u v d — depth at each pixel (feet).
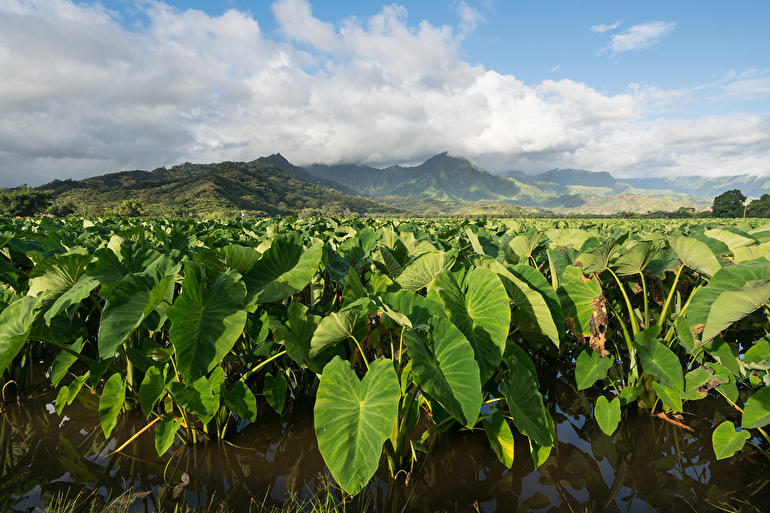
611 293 13.80
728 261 9.24
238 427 9.29
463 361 6.43
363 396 6.17
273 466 7.98
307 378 9.87
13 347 6.63
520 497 7.16
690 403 10.19
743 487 7.30
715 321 6.61
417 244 13.87
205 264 9.18
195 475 7.68
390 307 7.40
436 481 7.54
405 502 7.01
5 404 10.25
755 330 12.76
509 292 7.84
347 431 5.86
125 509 6.71
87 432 9.00
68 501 6.88
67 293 7.86
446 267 9.46
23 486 7.28
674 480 7.55
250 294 8.48
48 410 9.98
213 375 7.44
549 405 10.64
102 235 16.75
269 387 8.76
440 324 6.79
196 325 6.85
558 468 7.95
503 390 6.50
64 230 19.99
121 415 9.54
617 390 10.66
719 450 7.50
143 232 15.93
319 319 8.00
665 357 8.30
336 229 22.61
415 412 7.65
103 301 13.15
